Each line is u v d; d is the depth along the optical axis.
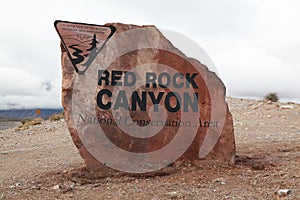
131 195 4.82
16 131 16.16
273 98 19.20
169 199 4.56
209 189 4.90
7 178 6.25
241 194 4.62
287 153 7.16
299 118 13.55
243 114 14.84
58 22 6.05
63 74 6.00
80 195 4.95
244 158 6.75
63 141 11.93
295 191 4.56
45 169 6.80
